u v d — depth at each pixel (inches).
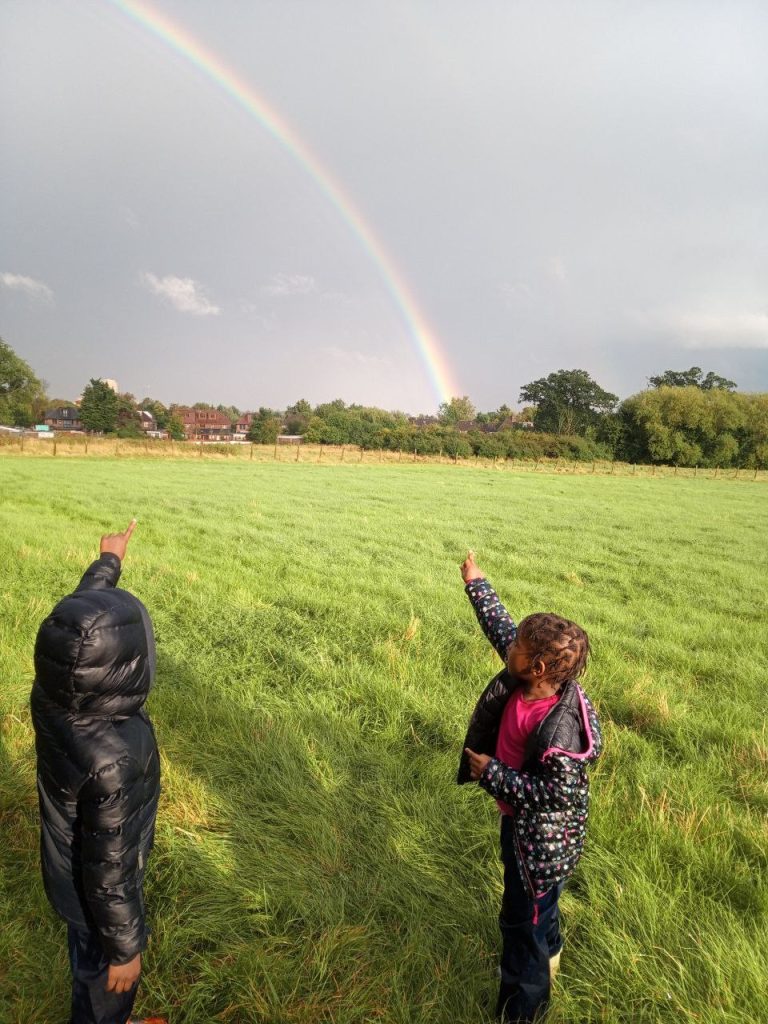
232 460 1771.7
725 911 116.2
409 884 121.3
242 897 115.0
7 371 3442.4
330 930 107.7
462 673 232.1
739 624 329.1
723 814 145.6
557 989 99.3
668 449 2773.1
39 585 309.0
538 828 82.8
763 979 98.9
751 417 2837.1
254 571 379.6
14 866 120.7
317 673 219.6
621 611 340.5
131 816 72.9
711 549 573.6
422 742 178.2
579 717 84.4
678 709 205.9
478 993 99.2
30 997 94.5
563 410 3986.2
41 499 668.1
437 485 1186.6
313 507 730.2
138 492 789.9
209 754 161.0
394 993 97.8
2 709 176.2
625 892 118.2
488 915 114.4
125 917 71.9
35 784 144.2
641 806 144.1
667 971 102.9
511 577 414.9
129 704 75.9
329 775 155.2
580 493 1177.4
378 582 368.2
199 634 256.5
